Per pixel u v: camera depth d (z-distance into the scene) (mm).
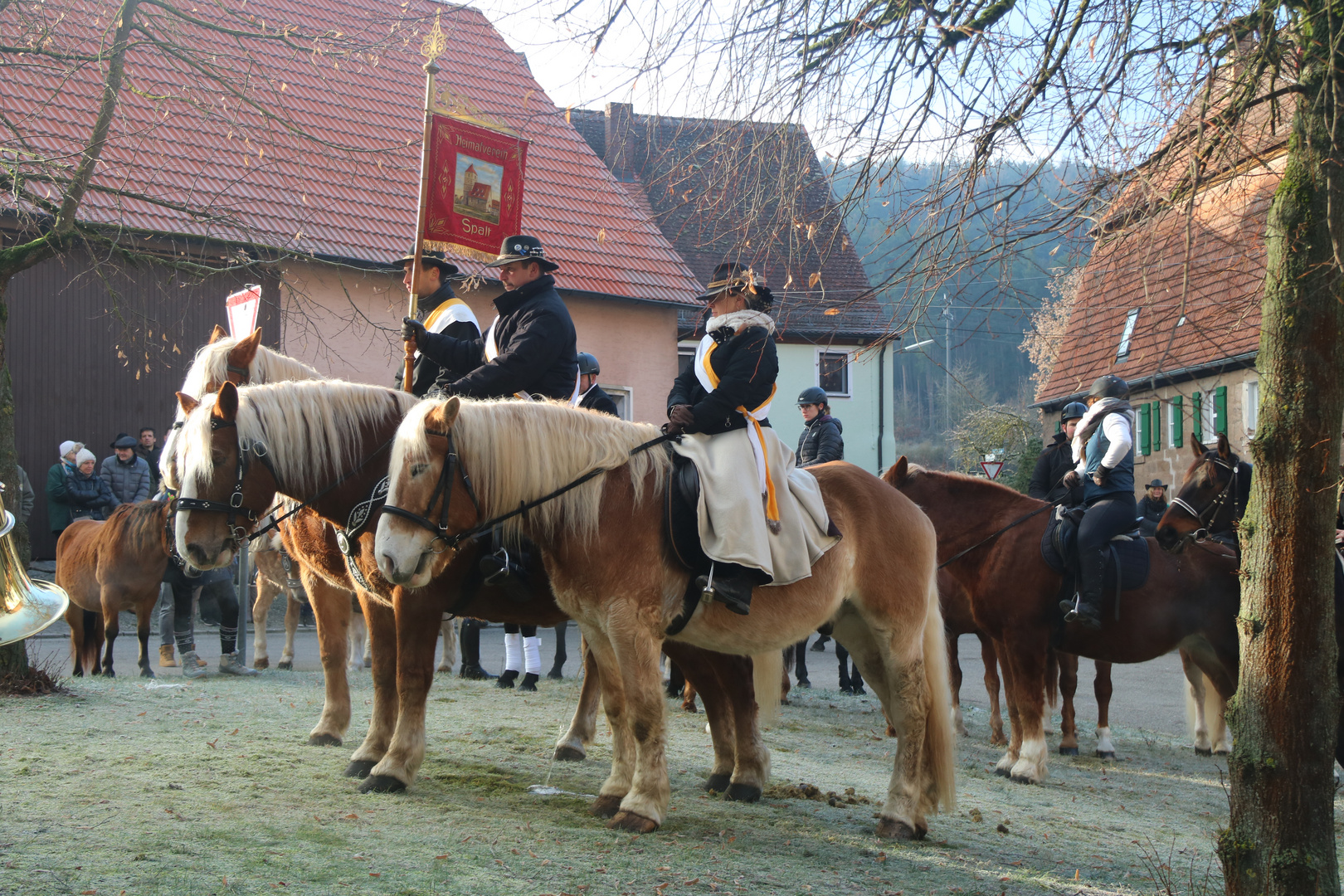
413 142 10031
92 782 4785
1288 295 4020
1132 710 11930
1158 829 6203
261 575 10328
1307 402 4070
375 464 5137
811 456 10031
